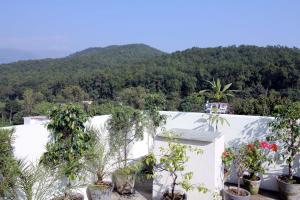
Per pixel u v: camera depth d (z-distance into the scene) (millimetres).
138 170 5512
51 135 4402
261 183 5820
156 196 5117
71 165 4254
